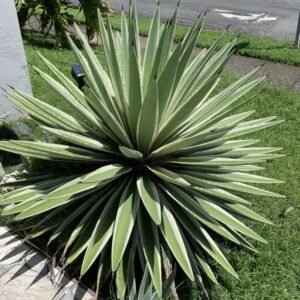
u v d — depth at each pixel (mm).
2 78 3631
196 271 2229
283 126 4266
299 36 7160
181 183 2129
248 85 2844
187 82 2584
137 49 2545
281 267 2611
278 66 6203
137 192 2361
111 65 2525
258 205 3135
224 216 2340
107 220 2248
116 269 2064
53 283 2279
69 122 2656
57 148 2438
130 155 2271
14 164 3330
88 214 2305
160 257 2141
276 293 2441
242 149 2732
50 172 2811
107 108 2436
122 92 2396
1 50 3537
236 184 2514
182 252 2115
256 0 11547
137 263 2414
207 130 2580
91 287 2312
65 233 2363
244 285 2471
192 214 2260
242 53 6574
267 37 7938
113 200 2342
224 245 2707
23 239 2412
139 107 2314
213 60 2732
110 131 2518
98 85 2484
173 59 2154
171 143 2271
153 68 2414
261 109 4574
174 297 2154
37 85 4559
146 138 2361
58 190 2166
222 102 2744
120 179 2498
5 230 2605
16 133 3605
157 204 2164
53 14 6090
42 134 3664
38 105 2701
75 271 2318
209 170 2562
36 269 2361
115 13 9609
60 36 6191
